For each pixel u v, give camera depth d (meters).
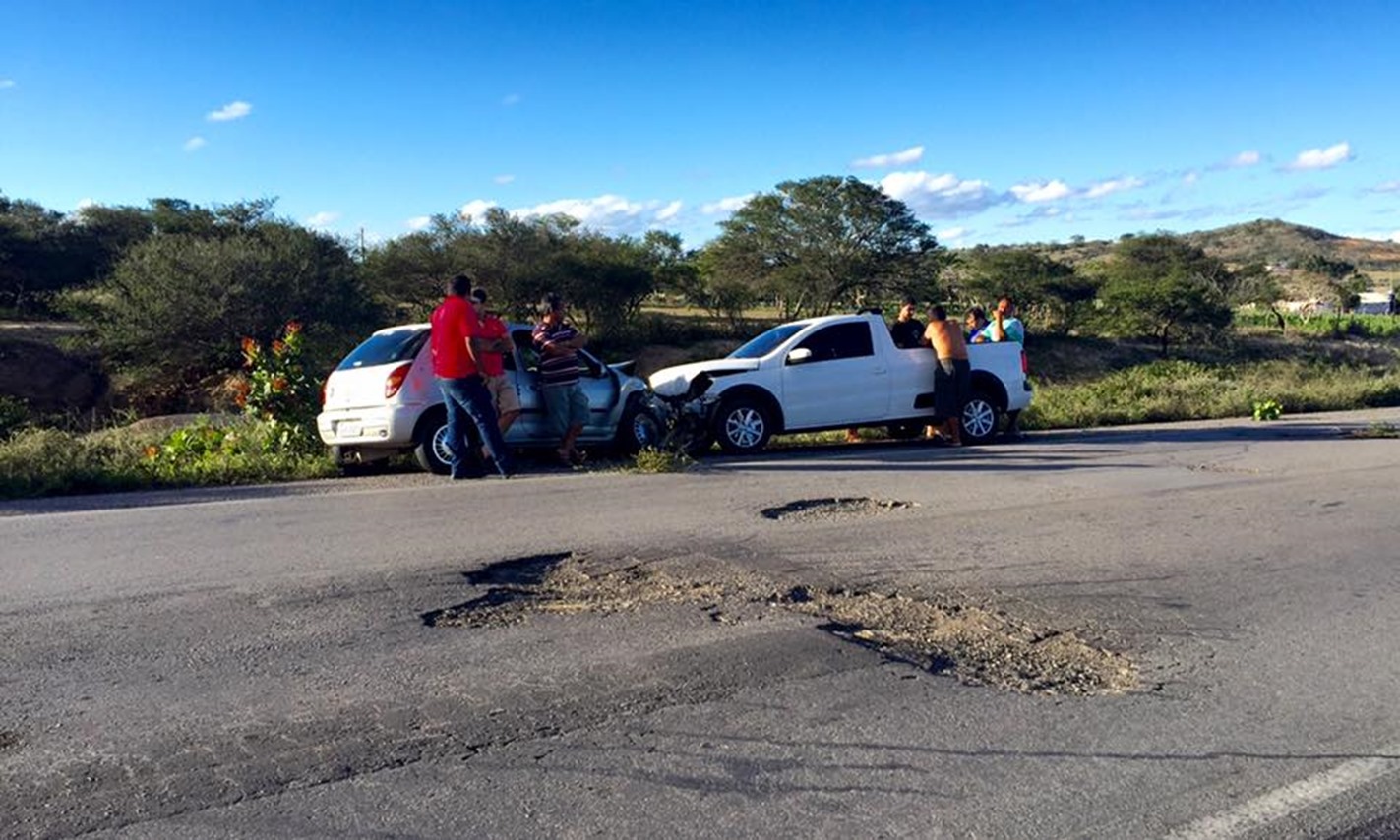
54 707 4.41
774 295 62.53
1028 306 66.75
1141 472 10.95
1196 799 3.75
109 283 39.44
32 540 7.48
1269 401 19.55
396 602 5.93
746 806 3.64
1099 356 57.44
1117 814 3.62
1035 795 3.75
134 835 3.41
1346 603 6.14
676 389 13.13
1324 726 4.39
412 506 8.82
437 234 51.97
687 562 6.88
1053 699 4.64
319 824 3.48
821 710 4.46
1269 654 5.26
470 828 3.47
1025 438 14.98
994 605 6.01
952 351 13.62
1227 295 74.44
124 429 14.48
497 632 5.42
